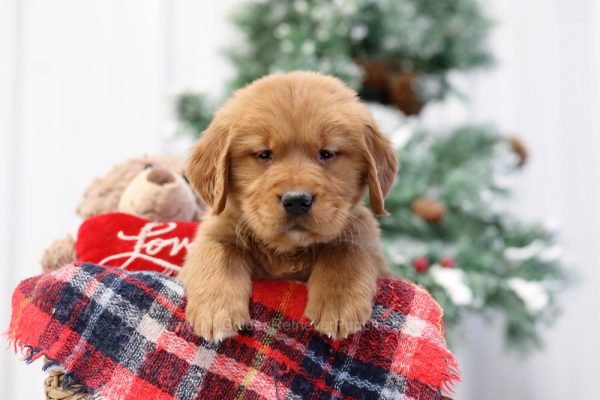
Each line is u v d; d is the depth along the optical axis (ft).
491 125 4.01
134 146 4.36
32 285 1.94
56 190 4.16
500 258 3.63
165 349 1.84
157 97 4.37
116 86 4.32
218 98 3.62
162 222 2.34
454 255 3.51
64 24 4.19
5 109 3.98
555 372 5.11
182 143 4.45
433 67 4.09
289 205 1.84
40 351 1.85
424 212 3.52
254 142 1.95
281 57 3.52
